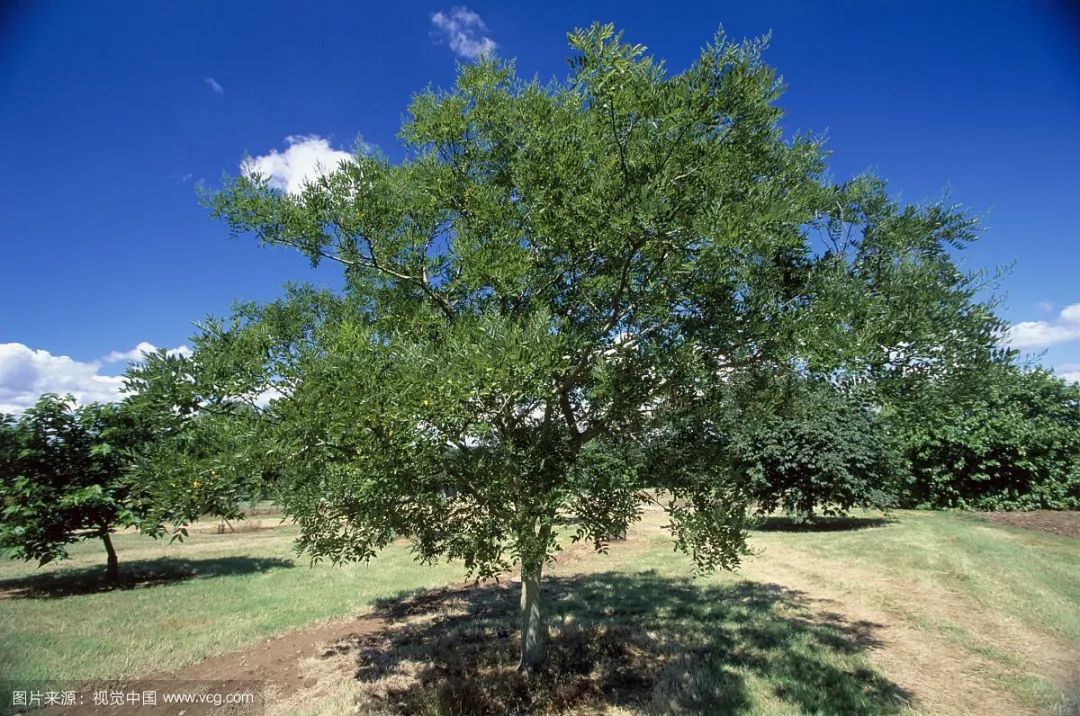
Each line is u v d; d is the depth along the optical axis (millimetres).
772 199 3596
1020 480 15594
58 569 11719
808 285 4375
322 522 4414
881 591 8062
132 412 3668
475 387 3061
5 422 9555
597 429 4824
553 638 6492
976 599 7441
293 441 3285
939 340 3820
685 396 4641
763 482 13641
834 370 3766
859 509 16641
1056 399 16734
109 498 9703
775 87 3924
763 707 4812
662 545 13086
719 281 4008
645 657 5961
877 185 4516
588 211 3809
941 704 4812
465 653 6246
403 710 4980
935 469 16375
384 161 5188
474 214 4781
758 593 8359
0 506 9781
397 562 12125
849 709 4762
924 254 4312
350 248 4949
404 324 4938
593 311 4566
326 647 6625
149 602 8656
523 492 4016
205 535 17719
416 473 3539
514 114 4898
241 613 8000
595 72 3598
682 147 3719
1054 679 5164
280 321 5141
